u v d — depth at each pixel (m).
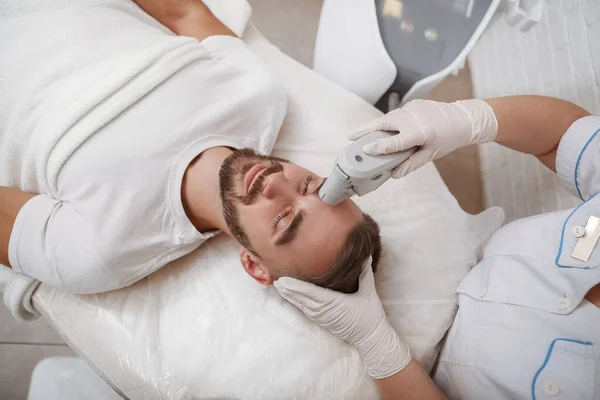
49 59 0.96
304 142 1.19
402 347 0.92
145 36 1.03
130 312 0.98
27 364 1.37
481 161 1.61
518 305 0.87
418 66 1.09
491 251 1.00
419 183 1.19
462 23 1.07
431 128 0.86
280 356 0.95
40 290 0.99
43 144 0.91
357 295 0.91
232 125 1.03
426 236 1.13
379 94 1.22
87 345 0.96
